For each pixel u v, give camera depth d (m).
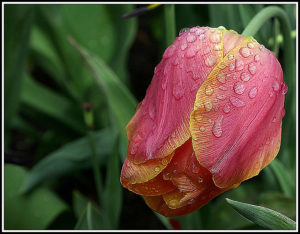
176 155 0.35
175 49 0.36
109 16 0.55
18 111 0.61
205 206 0.47
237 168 0.35
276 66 0.36
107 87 0.44
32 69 0.68
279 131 0.36
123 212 0.56
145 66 0.68
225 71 0.35
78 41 0.56
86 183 0.58
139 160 0.36
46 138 0.59
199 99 0.35
